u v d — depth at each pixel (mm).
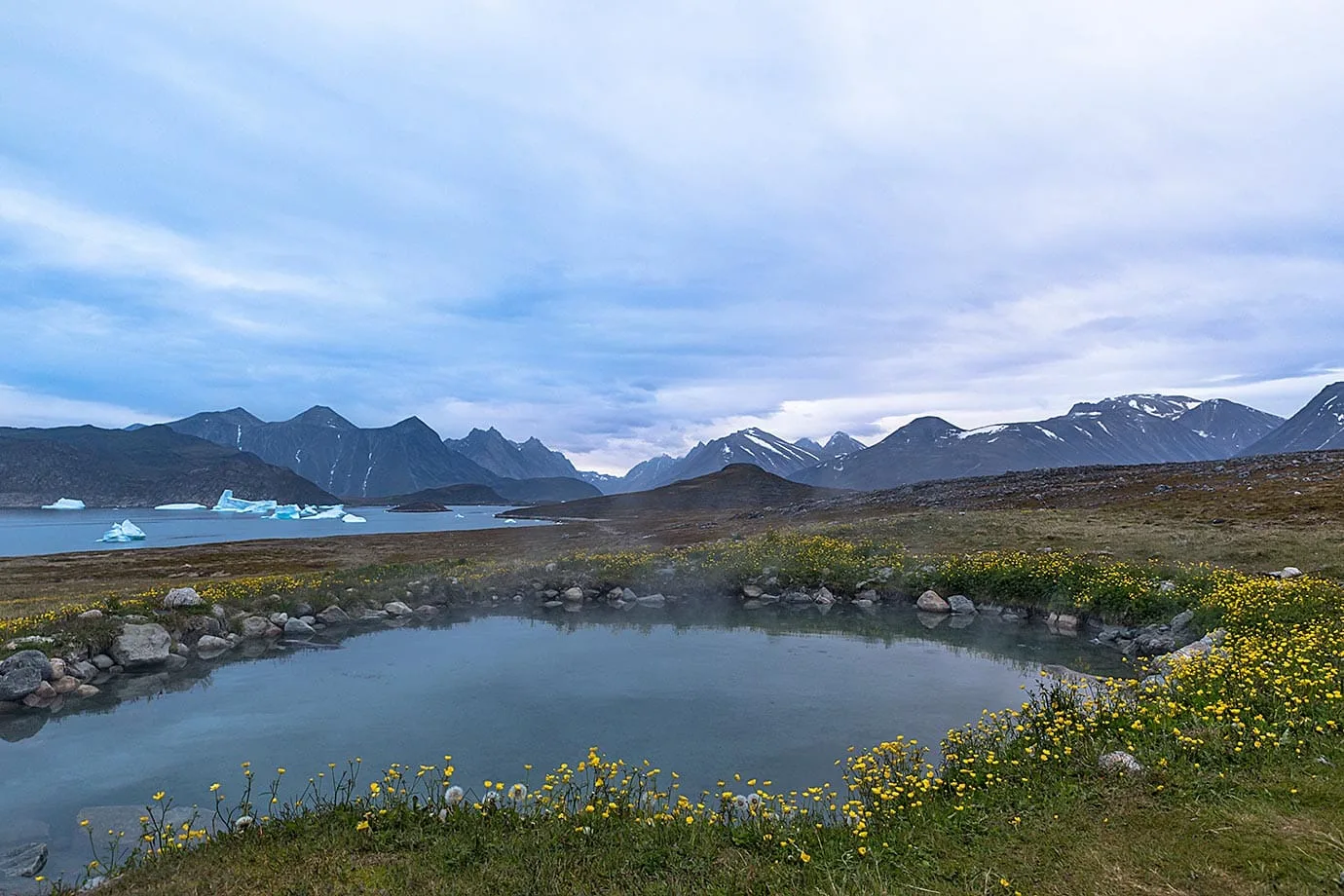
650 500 169500
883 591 30922
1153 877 6484
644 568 35188
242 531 122875
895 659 20672
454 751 13695
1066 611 25531
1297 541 30672
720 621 27484
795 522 64562
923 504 65625
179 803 11516
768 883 6941
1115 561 29609
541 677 19172
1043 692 13234
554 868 7410
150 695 18078
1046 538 36969
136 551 67750
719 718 15414
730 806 9109
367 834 8414
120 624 21531
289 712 16359
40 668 18109
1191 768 8758
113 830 10539
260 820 9039
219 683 19141
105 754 13883
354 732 14875
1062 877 6688
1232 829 7184
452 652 22516
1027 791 8891
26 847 9805
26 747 14352
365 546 72000
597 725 15102
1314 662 12281
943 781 9672
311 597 28297
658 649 22547
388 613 28797
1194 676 12461
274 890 7129
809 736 14164
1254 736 9523
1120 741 10102
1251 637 15391
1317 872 6219
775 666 20000
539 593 32656
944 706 16000
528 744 14000
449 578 33062
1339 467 54750
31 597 32719
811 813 9086
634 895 6852
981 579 29312
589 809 8828
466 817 8883
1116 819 7758
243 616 25297
